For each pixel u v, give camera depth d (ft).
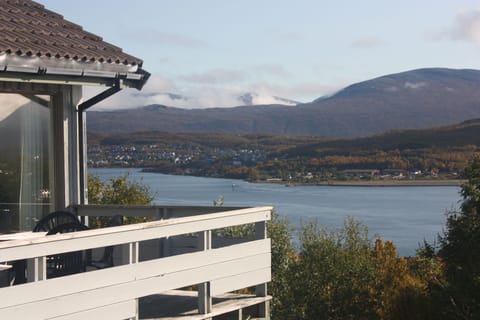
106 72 29.66
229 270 25.50
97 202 61.98
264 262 27.32
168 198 311.47
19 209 31.24
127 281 21.31
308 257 74.84
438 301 59.77
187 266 23.56
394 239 231.30
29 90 31.12
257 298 27.40
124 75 30.25
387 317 65.46
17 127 31.24
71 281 19.57
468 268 59.36
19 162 31.27
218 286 24.97
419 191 436.35
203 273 24.26
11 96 31.04
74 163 33.01
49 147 32.50
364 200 383.45
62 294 19.30
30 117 31.81
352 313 73.97
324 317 72.95
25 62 26.89
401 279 73.46
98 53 30.17
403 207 344.49
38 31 31.12
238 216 26.13
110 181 64.18
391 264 77.15
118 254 31.12
